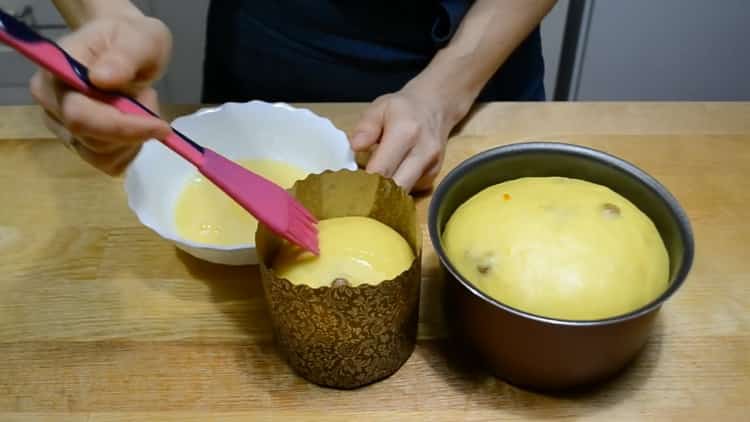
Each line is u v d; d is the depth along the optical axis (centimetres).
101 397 50
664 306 55
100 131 43
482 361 50
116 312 55
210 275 57
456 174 52
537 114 71
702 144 68
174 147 45
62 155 67
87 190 64
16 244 60
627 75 116
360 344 47
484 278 47
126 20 51
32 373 51
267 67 79
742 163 66
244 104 63
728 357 52
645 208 52
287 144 63
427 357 52
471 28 69
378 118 63
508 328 45
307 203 51
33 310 55
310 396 50
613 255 47
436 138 63
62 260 58
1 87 115
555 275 46
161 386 51
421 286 55
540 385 49
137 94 51
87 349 53
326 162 61
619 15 108
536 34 80
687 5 107
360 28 74
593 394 50
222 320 54
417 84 67
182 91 128
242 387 50
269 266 48
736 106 72
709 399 49
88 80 43
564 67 120
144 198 56
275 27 77
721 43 112
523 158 54
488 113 71
